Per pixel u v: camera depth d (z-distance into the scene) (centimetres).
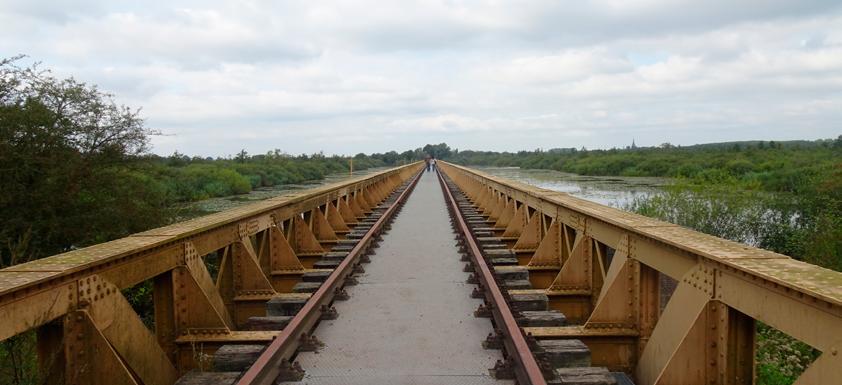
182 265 509
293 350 455
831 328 244
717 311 347
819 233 1266
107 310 385
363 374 420
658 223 494
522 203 1177
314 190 1198
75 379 351
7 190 1037
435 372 424
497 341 473
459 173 3216
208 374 418
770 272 287
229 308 662
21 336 541
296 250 1003
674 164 5325
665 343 410
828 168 1529
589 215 607
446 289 681
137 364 417
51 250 1126
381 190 2320
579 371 413
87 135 1209
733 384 338
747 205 1523
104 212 1189
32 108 1106
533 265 846
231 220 621
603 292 554
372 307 602
